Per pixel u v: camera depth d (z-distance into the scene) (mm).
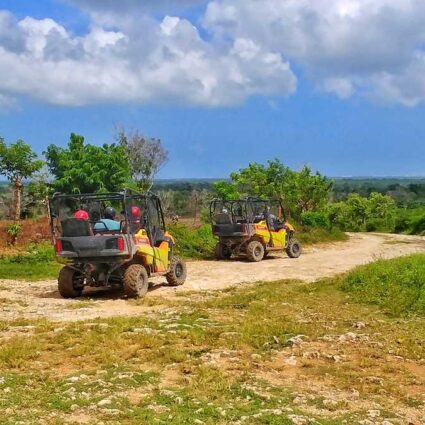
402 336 10039
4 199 29672
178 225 25891
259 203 23344
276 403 6641
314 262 22219
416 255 16953
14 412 6105
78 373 7516
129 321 10430
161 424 5852
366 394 7176
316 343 9500
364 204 62719
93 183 30094
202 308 12234
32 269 18359
